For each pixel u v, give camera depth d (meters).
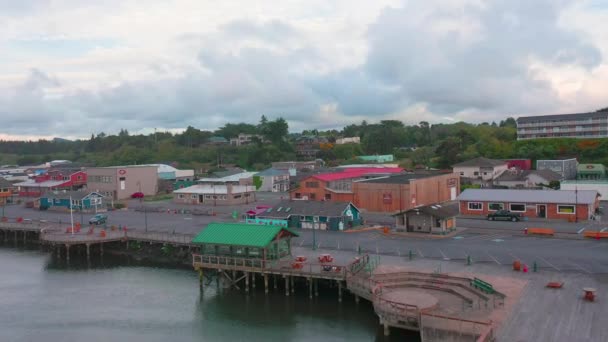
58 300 52.94
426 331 34.66
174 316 47.19
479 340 29.86
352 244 63.78
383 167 142.62
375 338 40.09
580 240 61.53
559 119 181.00
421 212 69.06
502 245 59.84
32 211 110.31
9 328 45.28
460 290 42.62
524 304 38.38
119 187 128.12
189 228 79.50
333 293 51.09
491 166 124.75
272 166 183.50
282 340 40.91
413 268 50.28
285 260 54.12
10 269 67.06
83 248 74.50
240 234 53.97
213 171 192.00
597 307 37.31
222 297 51.81
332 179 101.94
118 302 51.69
